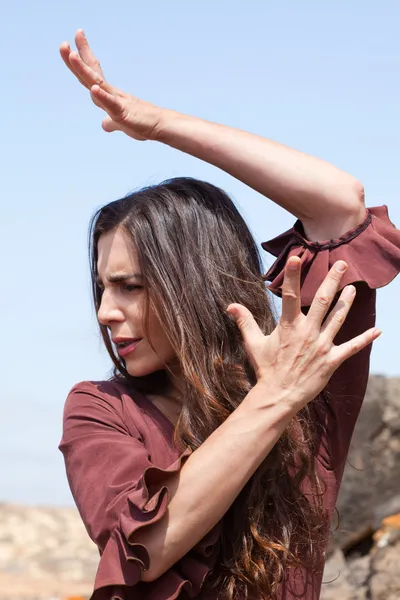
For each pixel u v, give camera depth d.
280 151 2.91
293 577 2.75
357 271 2.82
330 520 2.94
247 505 2.68
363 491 6.54
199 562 2.56
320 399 2.97
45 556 13.98
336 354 2.60
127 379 2.94
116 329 2.83
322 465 2.93
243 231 3.04
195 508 2.49
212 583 2.62
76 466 2.68
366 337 2.63
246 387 2.81
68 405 2.85
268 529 2.72
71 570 13.12
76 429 2.76
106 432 2.73
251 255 3.07
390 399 6.64
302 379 2.58
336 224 2.90
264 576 2.60
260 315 2.96
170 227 2.86
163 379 2.93
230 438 2.54
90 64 2.95
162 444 2.76
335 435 2.97
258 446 2.54
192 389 2.76
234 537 2.66
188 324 2.79
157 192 2.92
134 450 2.65
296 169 2.88
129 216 2.84
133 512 2.48
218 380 2.79
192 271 2.84
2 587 11.20
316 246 2.89
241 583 2.64
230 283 2.91
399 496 6.54
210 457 2.52
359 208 2.90
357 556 6.54
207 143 2.92
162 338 2.83
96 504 2.58
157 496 2.46
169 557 2.48
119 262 2.81
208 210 2.95
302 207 2.90
